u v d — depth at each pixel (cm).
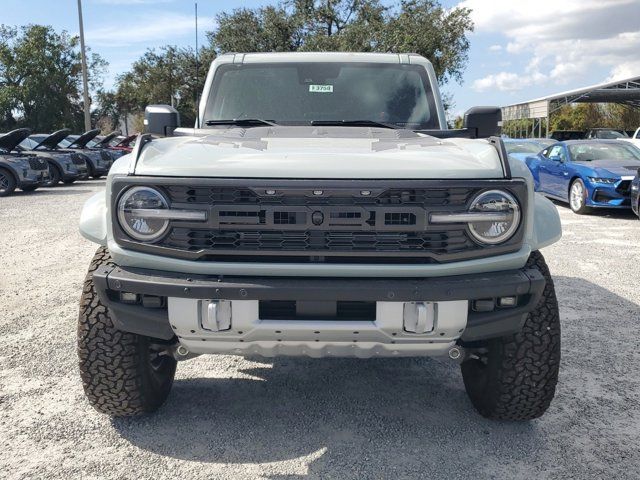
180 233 273
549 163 1332
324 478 282
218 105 439
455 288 268
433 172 271
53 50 5912
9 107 5731
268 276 272
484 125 393
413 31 2694
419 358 437
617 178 1116
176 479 281
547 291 306
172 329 280
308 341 276
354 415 345
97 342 306
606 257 764
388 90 437
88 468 289
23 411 346
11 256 766
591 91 3497
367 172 269
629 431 325
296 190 264
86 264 720
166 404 357
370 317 274
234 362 428
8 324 498
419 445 311
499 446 310
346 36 2741
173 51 4406
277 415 345
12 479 279
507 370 308
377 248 269
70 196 1541
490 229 275
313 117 429
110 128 6438
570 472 286
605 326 494
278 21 2991
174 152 295
